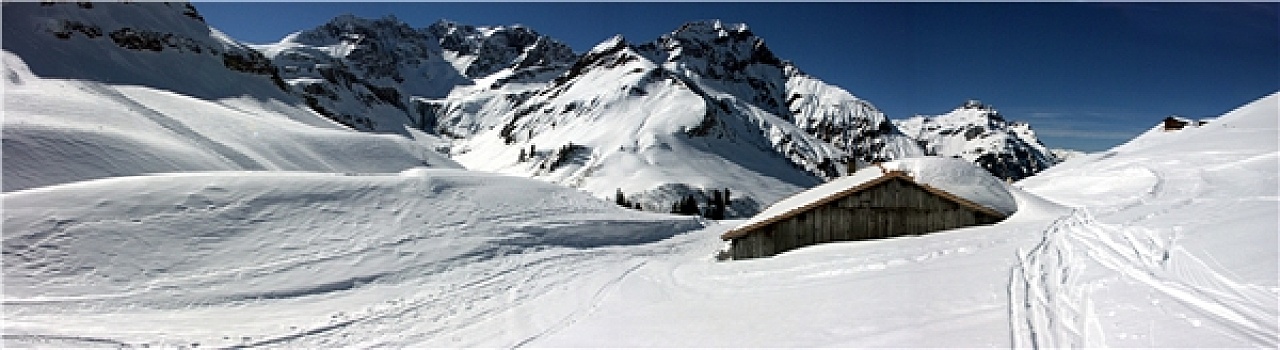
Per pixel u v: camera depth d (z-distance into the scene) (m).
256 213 22.19
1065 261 10.01
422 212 25.88
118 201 20.31
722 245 29.22
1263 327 5.90
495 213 27.67
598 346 9.27
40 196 19.78
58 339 10.98
